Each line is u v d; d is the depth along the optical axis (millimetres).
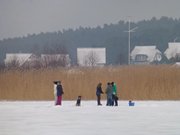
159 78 110500
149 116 69500
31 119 65250
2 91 111250
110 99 94375
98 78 112000
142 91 110062
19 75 112250
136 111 79500
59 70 113812
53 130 51125
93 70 113875
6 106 93000
